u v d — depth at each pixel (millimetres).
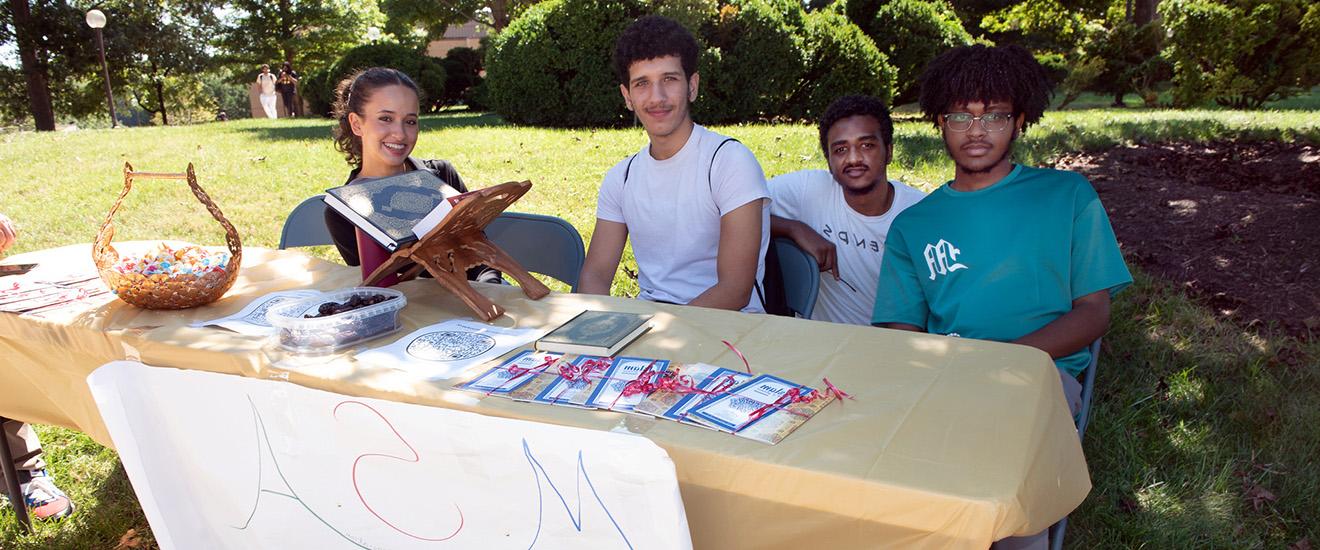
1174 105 14914
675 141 2615
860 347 1749
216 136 11609
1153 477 2834
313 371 1670
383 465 1611
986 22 26516
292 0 31969
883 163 2734
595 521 1389
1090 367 2277
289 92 26125
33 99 27109
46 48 27031
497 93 13016
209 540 1941
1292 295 4363
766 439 1326
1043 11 24547
